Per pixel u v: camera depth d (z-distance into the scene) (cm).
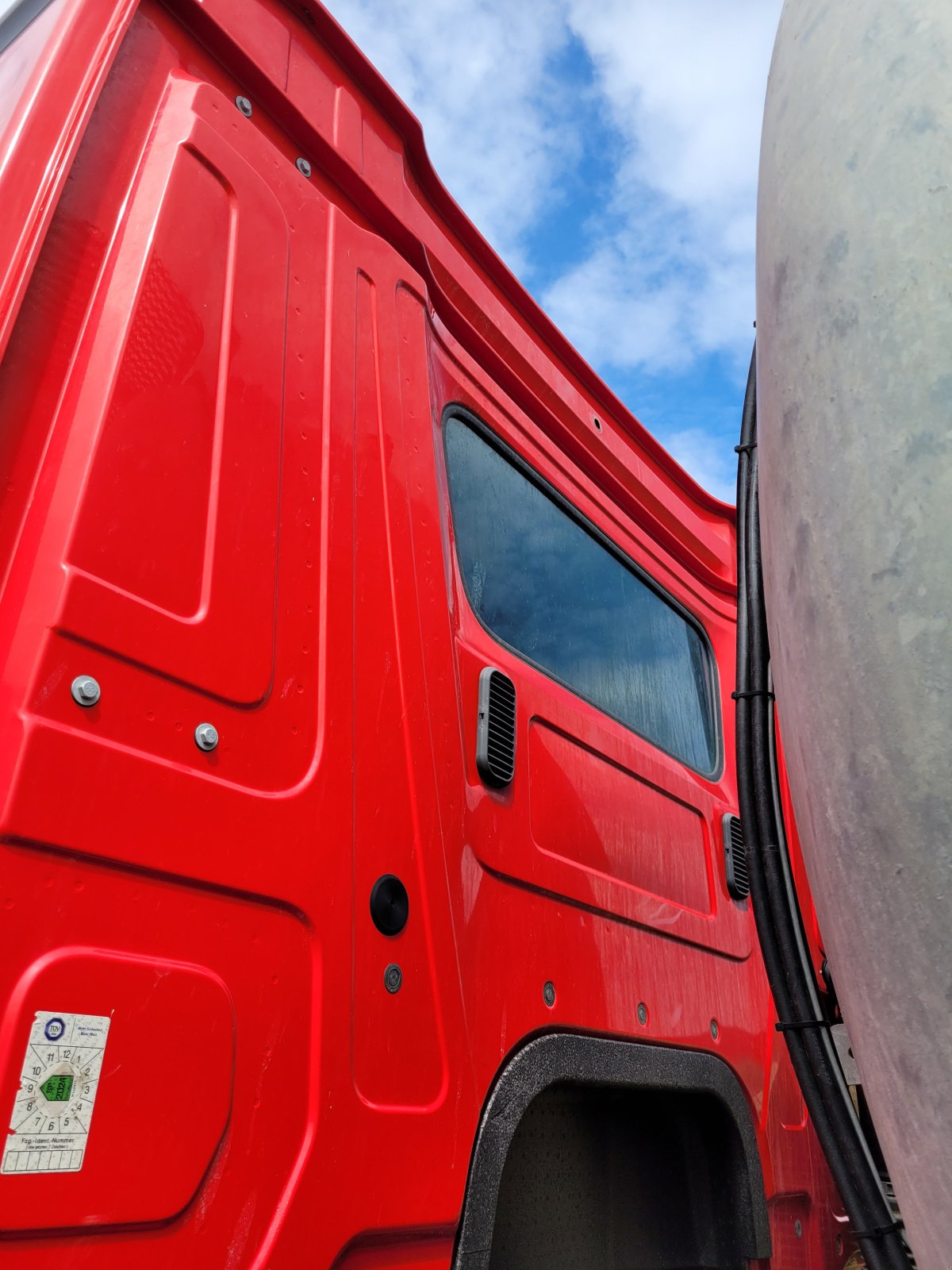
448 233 226
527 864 183
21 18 149
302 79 177
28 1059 91
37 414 116
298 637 137
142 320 125
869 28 92
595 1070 186
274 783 125
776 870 122
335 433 157
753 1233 222
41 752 98
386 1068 132
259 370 143
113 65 139
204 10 155
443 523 187
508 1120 157
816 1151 271
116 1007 99
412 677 159
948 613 74
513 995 168
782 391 95
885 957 78
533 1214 181
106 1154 95
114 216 132
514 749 187
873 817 79
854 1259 274
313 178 177
